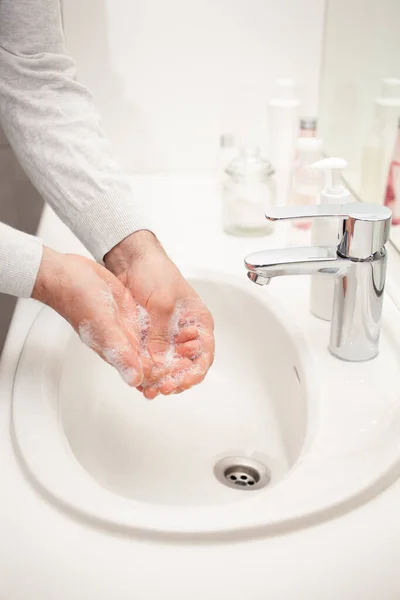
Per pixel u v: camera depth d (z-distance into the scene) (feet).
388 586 1.41
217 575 1.42
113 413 2.56
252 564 1.45
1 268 1.96
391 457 1.73
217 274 2.91
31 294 2.03
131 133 4.12
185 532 1.50
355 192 3.45
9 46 2.70
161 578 1.42
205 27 3.84
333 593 1.39
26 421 1.90
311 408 2.02
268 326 2.65
